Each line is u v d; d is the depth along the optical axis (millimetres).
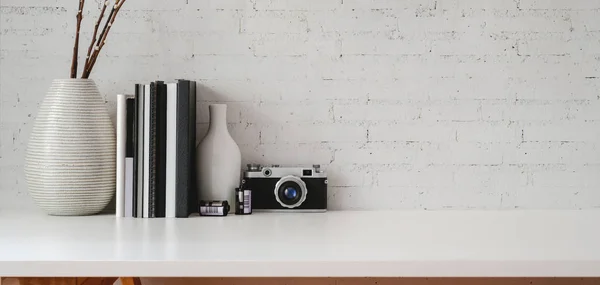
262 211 2250
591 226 1952
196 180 2238
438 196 2326
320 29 2324
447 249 1576
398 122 2328
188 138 2109
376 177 2330
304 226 1939
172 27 2316
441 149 2328
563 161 2326
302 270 1444
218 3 2318
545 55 2322
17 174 2309
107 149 2133
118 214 2115
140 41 2316
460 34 2322
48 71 2307
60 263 1446
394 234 1801
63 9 2307
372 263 1445
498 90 2326
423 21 2322
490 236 1772
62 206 2086
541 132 2326
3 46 2301
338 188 2332
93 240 1684
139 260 1446
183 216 2105
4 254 1500
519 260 1451
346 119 2324
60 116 2082
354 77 2328
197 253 1516
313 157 2332
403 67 2326
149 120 2104
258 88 2330
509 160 2330
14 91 2303
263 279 2322
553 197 2316
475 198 2322
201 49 2322
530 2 2320
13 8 2303
